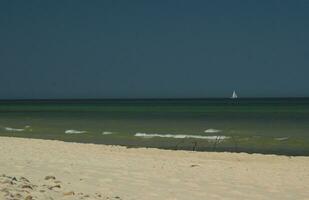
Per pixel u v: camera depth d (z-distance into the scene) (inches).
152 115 1915.6
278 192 409.4
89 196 313.6
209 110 2413.9
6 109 2928.2
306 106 2866.6
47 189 319.6
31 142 782.5
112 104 4018.2
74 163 523.2
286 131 1121.4
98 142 951.0
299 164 621.6
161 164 560.1
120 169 490.9
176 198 352.2
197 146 885.8
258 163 625.6
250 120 1526.8
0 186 299.3
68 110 2615.7
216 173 506.3
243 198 373.1
